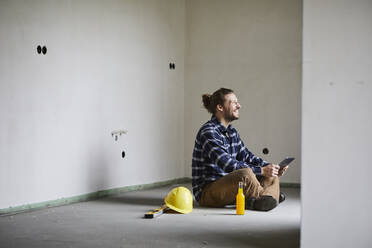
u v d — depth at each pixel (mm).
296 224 3895
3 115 4406
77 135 5258
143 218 4152
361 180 2701
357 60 2701
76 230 3668
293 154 6684
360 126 2699
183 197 4438
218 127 4723
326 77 2734
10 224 3902
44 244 3229
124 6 5984
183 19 7164
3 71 4402
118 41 5891
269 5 6805
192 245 3209
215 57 7059
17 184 4535
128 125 6066
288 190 6309
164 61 6746
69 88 5148
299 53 6664
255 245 3211
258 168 4547
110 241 3311
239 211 4324
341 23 2715
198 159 4770
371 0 2684
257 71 6859
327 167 2736
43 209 4660
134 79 6172
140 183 6281
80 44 5301
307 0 2748
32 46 4695
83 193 5336
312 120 2752
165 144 6762
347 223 2719
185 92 7176
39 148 4777
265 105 6820
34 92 4723
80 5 5301
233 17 6973
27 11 4641
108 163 5719
